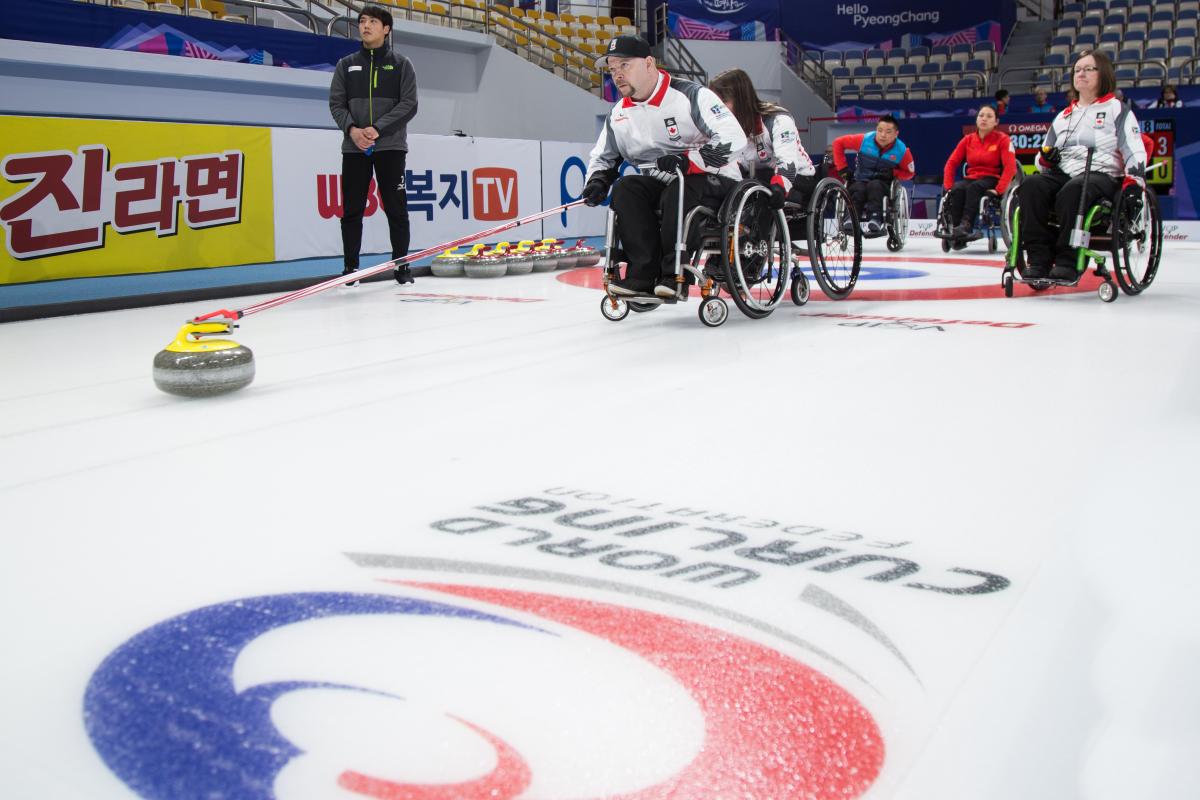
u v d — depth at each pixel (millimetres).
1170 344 3807
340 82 6520
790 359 3627
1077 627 1388
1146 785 1025
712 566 1623
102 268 5820
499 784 1043
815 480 2115
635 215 4488
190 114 10672
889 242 9492
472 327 4688
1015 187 7668
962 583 1547
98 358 3953
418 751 1106
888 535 1768
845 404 2865
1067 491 2010
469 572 1612
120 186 5871
